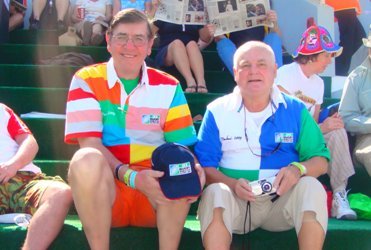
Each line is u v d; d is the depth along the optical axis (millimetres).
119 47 3080
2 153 3309
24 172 3262
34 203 3090
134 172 2912
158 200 2859
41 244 2883
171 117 3178
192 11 5074
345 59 6332
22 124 3420
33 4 6289
